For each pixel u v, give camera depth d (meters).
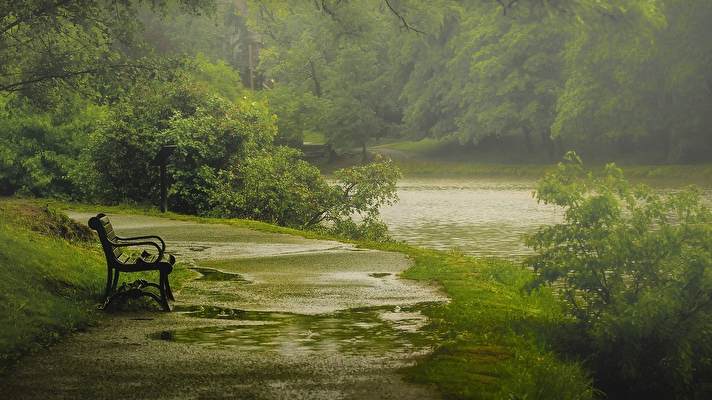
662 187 100.44
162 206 47.16
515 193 96.69
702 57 117.50
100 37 31.09
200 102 52.41
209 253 30.42
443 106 164.38
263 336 16.70
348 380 13.38
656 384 16.95
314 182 47.53
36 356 14.74
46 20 28.73
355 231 45.66
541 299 22.42
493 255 41.72
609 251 17.98
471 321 18.27
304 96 169.38
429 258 29.81
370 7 33.31
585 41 123.06
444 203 81.25
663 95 126.38
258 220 46.66
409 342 16.22
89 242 30.23
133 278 22.72
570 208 18.80
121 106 49.72
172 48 141.88
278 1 35.16
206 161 49.25
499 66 144.00
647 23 25.00
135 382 13.17
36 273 20.00
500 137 162.38
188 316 18.75
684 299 17.19
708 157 128.12
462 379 13.41
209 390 12.77
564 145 150.75
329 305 20.41
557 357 16.59
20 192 55.41
